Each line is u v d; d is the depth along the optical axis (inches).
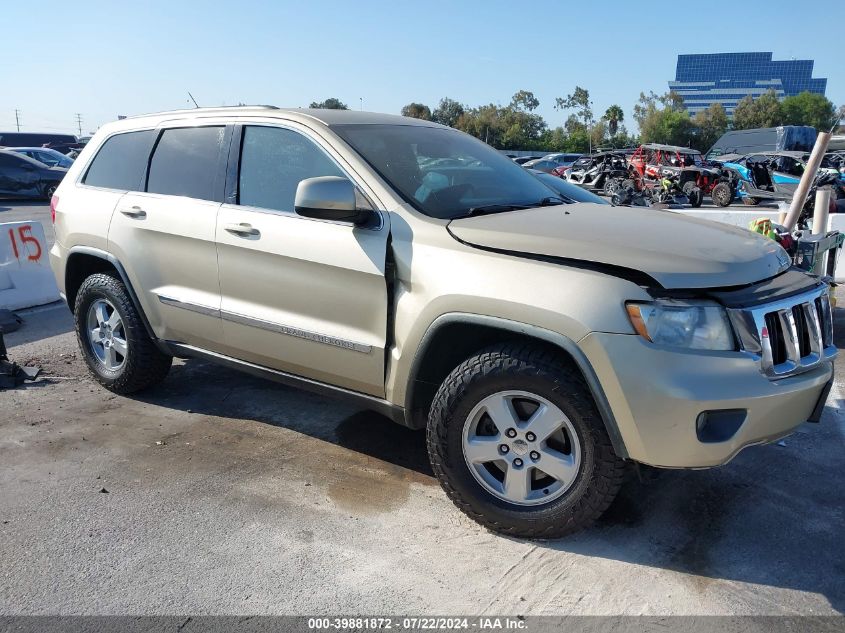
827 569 118.1
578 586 113.7
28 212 714.2
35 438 168.4
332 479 148.6
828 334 128.5
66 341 251.6
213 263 159.2
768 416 112.0
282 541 125.9
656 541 126.1
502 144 3085.6
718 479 148.6
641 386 109.1
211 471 151.9
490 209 140.3
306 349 145.6
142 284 175.2
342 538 126.9
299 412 184.1
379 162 142.6
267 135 156.6
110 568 118.4
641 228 129.7
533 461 122.0
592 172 942.4
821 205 289.4
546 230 124.5
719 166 823.7
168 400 192.4
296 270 144.2
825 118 3540.8
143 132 182.7
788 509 136.9
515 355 119.3
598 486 117.2
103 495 141.9
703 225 137.9
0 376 202.1
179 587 113.5
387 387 136.6
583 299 112.1
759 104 3528.5
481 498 126.3
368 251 133.5
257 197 154.5
